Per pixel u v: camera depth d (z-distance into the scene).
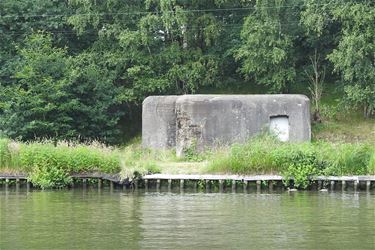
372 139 48.22
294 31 52.22
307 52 53.78
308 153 34.16
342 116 51.12
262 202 29.34
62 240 20.84
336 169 33.91
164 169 36.22
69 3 53.81
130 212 26.39
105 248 19.72
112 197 31.30
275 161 34.25
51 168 34.91
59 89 49.03
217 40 53.66
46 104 48.66
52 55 50.41
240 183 33.84
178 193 32.94
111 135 51.44
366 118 50.69
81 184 35.00
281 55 48.94
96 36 55.88
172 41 54.09
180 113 45.00
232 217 25.06
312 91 52.22
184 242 20.47
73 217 25.20
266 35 50.00
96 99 51.00
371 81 47.88
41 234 21.83
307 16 48.84
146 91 52.44
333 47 52.28
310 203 28.92
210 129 44.62
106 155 35.50
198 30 53.09
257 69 50.41
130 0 53.91
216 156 36.38
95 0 52.97
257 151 34.69
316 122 50.66
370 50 47.12
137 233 21.92
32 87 48.69
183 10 51.44
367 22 46.88
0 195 32.16
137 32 51.62
